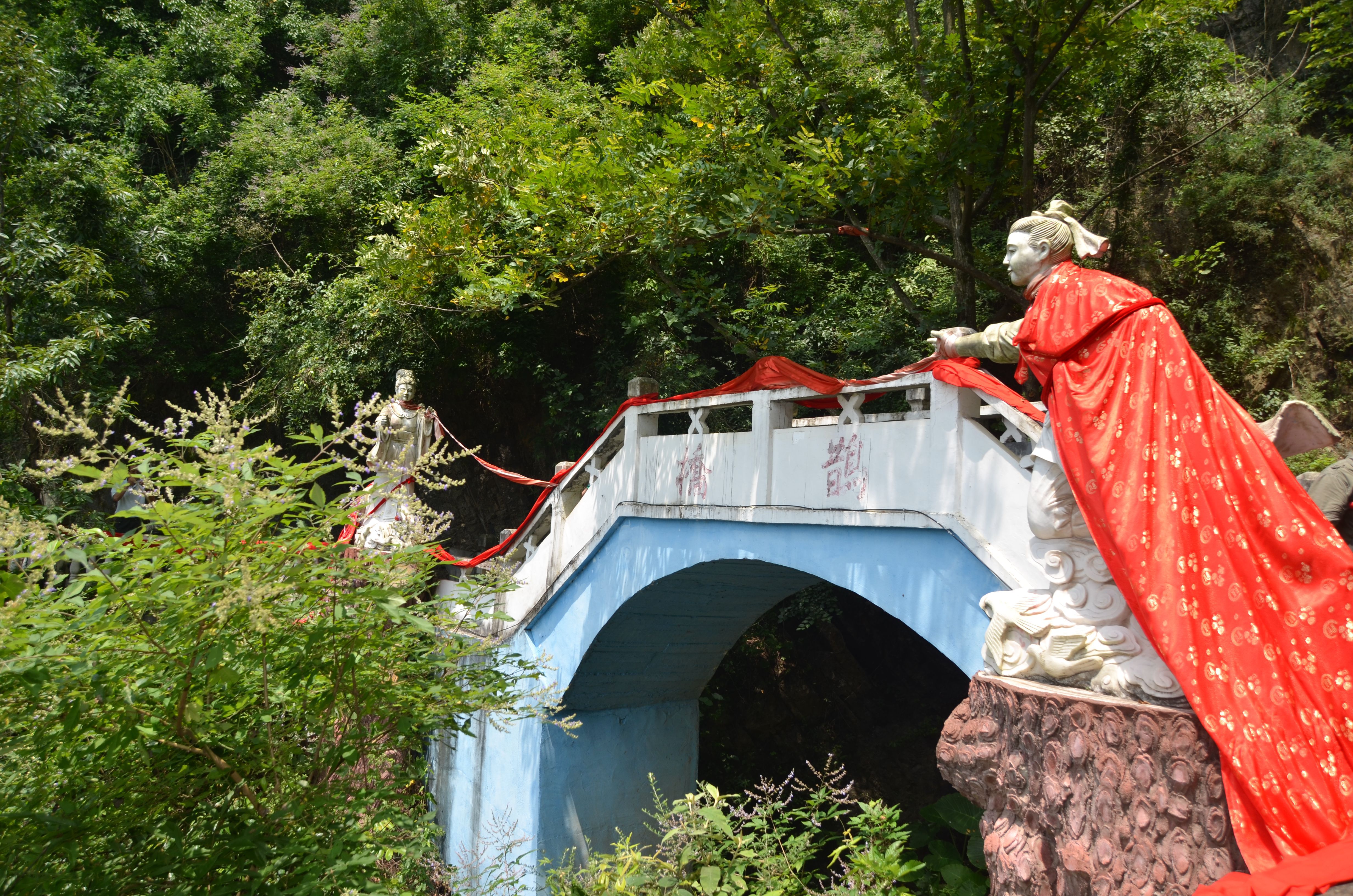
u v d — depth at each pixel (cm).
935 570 473
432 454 413
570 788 779
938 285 1088
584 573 768
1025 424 421
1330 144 1230
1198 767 294
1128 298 361
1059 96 886
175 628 316
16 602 286
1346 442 974
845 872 601
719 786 1176
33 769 337
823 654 1332
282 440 1393
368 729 409
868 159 761
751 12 864
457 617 477
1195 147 1146
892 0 921
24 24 1104
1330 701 289
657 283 1177
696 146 778
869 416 529
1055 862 348
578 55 1448
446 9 1498
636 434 724
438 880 698
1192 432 335
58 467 302
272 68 1681
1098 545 353
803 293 1207
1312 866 245
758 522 591
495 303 826
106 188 1184
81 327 1051
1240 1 1366
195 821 364
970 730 400
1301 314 1071
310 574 348
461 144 841
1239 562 316
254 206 1319
